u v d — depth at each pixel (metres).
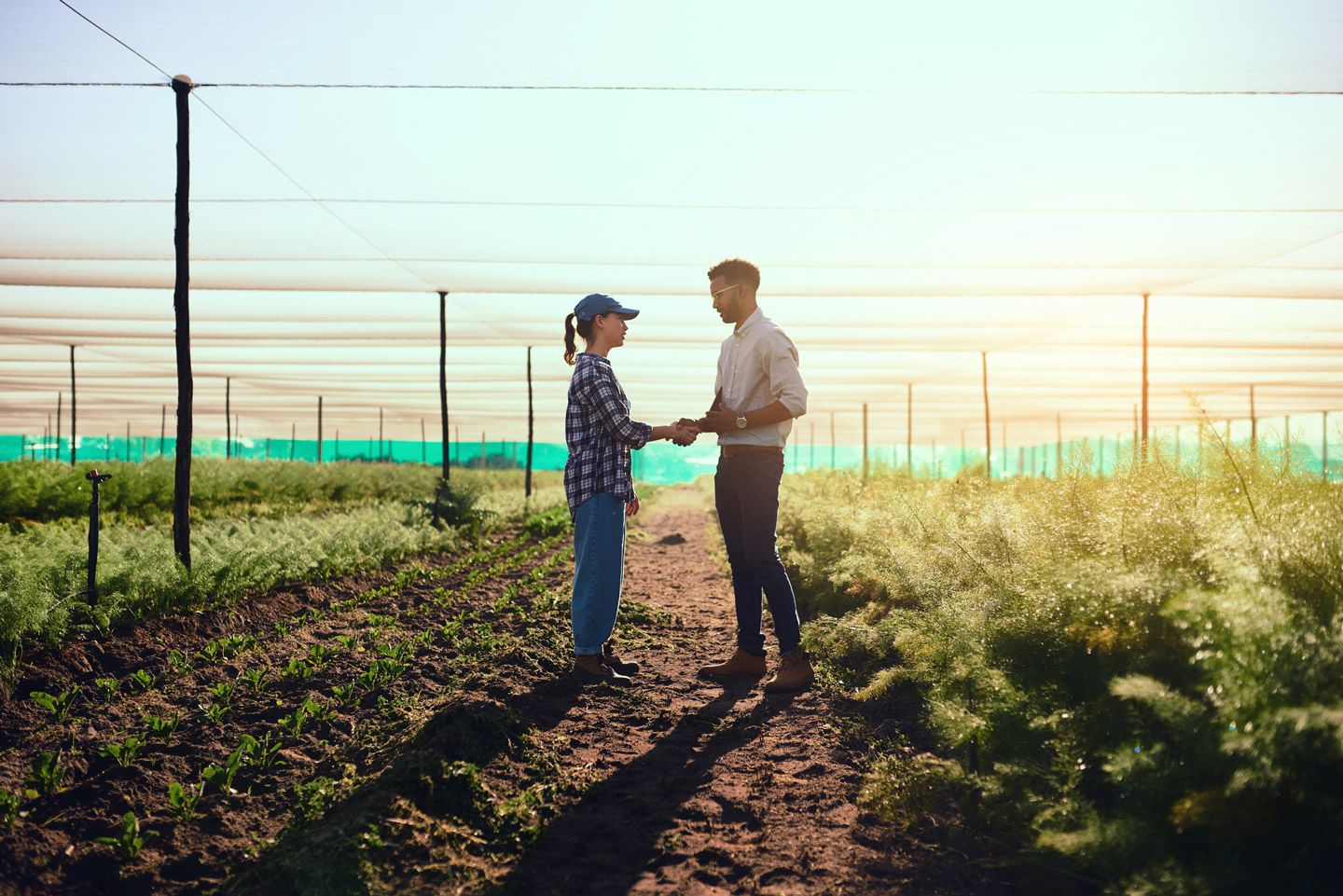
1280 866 1.69
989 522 3.79
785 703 3.79
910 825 2.47
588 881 2.16
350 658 4.54
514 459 58.62
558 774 2.87
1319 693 1.71
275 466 17.58
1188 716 1.90
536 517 14.26
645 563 10.29
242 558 6.11
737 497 4.33
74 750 3.02
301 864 2.13
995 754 2.62
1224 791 1.76
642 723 3.54
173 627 4.84
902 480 9.05
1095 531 3.30
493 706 3.31
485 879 2.14
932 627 3.45
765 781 2.84
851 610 5.36
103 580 4.85
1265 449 2.97
